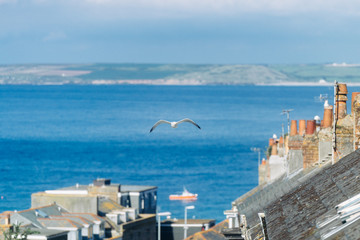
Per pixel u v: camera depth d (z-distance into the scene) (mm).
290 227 38750
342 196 37750
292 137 80375
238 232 80062
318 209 38438
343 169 44000
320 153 69812
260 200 74062
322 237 31422
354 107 58562
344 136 59625
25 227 187500
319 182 45062
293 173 78812
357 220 30812
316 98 71375
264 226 41844
